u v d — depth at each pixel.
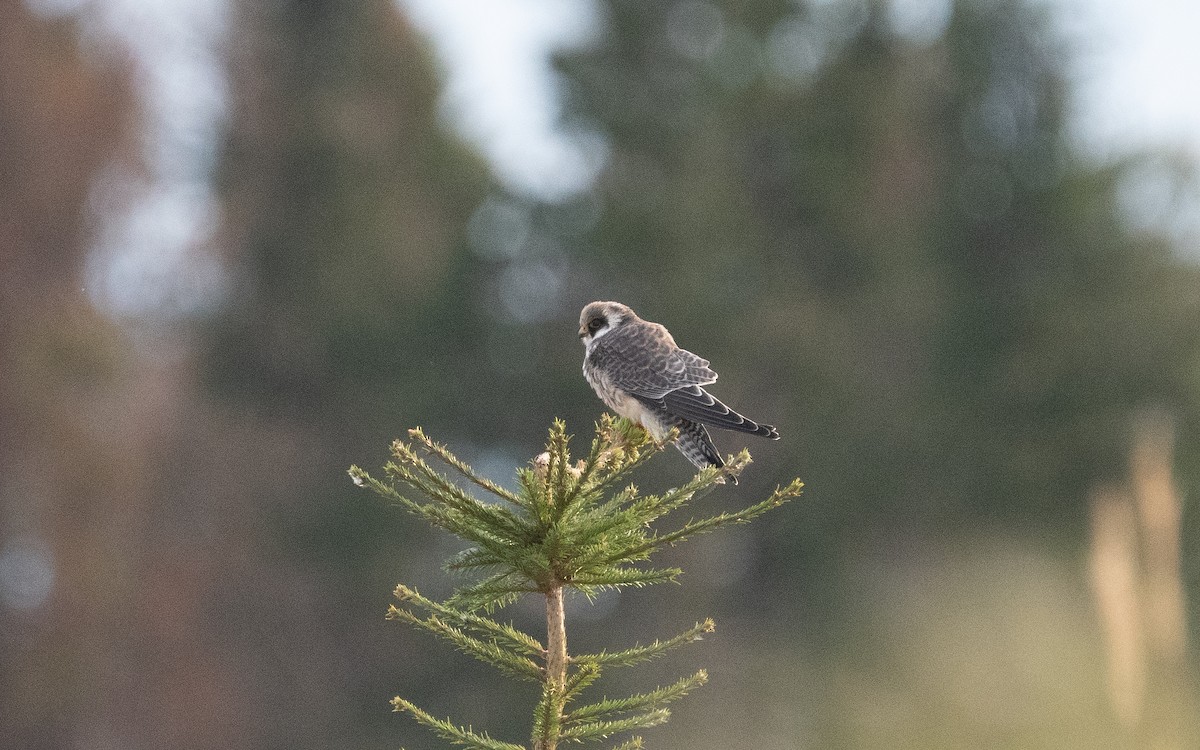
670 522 31.28
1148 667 8.84
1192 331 36.59
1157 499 8.98
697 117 38.81
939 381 36.84
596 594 4.99
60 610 32.09
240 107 40.72
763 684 30.53
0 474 32.44
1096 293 37.22
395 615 4.90
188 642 32.91
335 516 34.72
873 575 32.47
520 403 36.97
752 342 35.53
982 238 39.31
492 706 31.50
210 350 37.88
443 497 4.83
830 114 39.59
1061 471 34.59
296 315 38.47
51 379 33.28
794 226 40.19
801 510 34.00
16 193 34.09
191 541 34.03
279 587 33.97
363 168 40.81
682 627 30.94
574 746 22.92
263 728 32.75
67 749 31.81
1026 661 23.98
